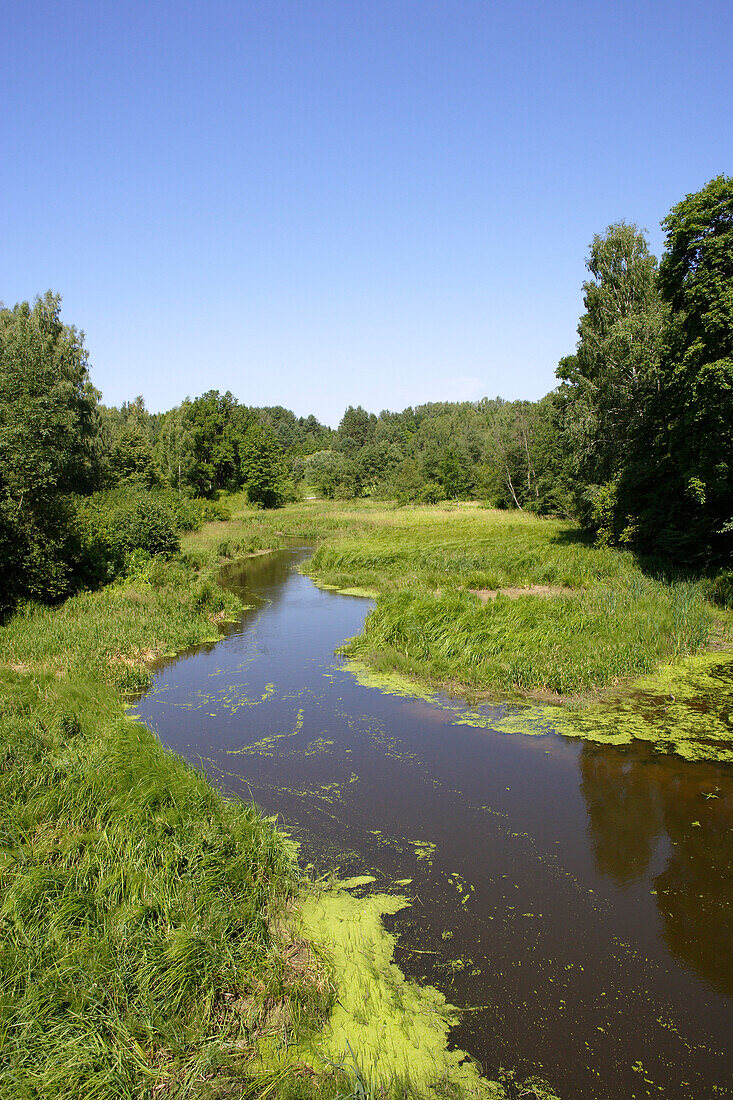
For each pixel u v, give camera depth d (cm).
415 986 521
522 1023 485
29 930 511
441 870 673
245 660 1482
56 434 2158
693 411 1725
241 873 601
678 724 1002
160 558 2495
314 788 856
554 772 879
